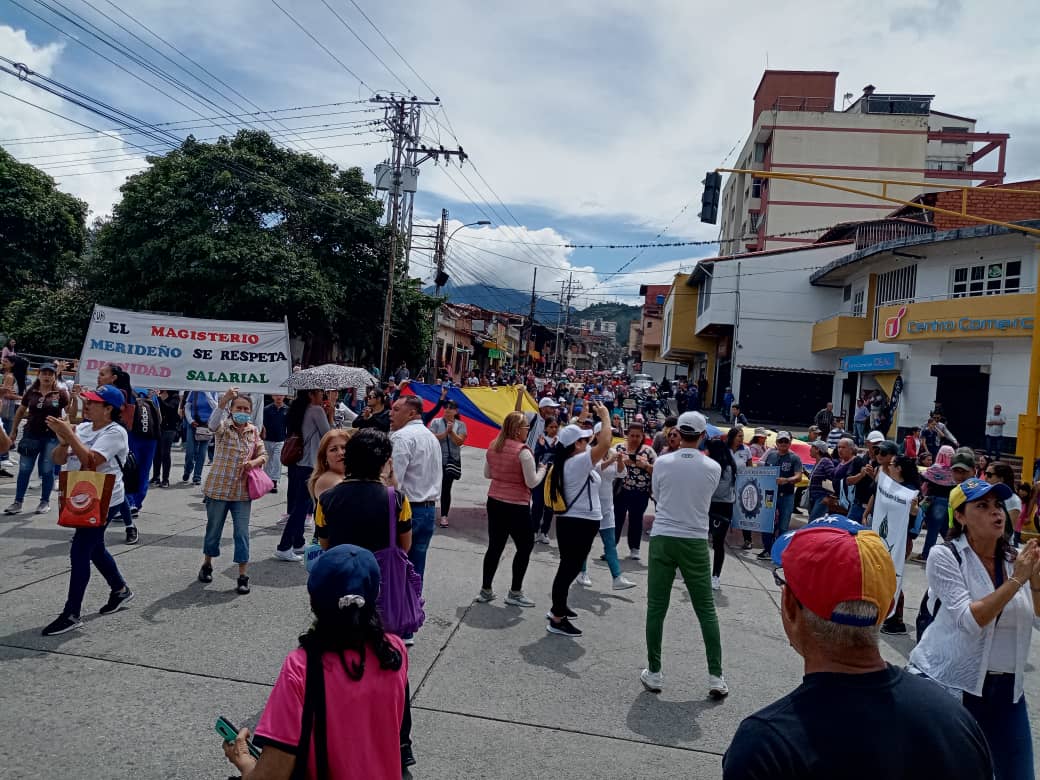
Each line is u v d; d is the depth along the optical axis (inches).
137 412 347.9
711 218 530.0
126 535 313.1
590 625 252.7
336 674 82.0
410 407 229.8
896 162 1763.0
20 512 351.9
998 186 879.1
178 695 174.7
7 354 601.9
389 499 153.0
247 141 1135.6
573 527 236.8
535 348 3189.0
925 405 940.0
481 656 215.5
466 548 349.1
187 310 1059.9
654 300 2812.5
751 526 384.2
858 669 67.3
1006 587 117.8
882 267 1063.6
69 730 155.6
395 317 1241.4
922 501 399.5
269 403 472.4
